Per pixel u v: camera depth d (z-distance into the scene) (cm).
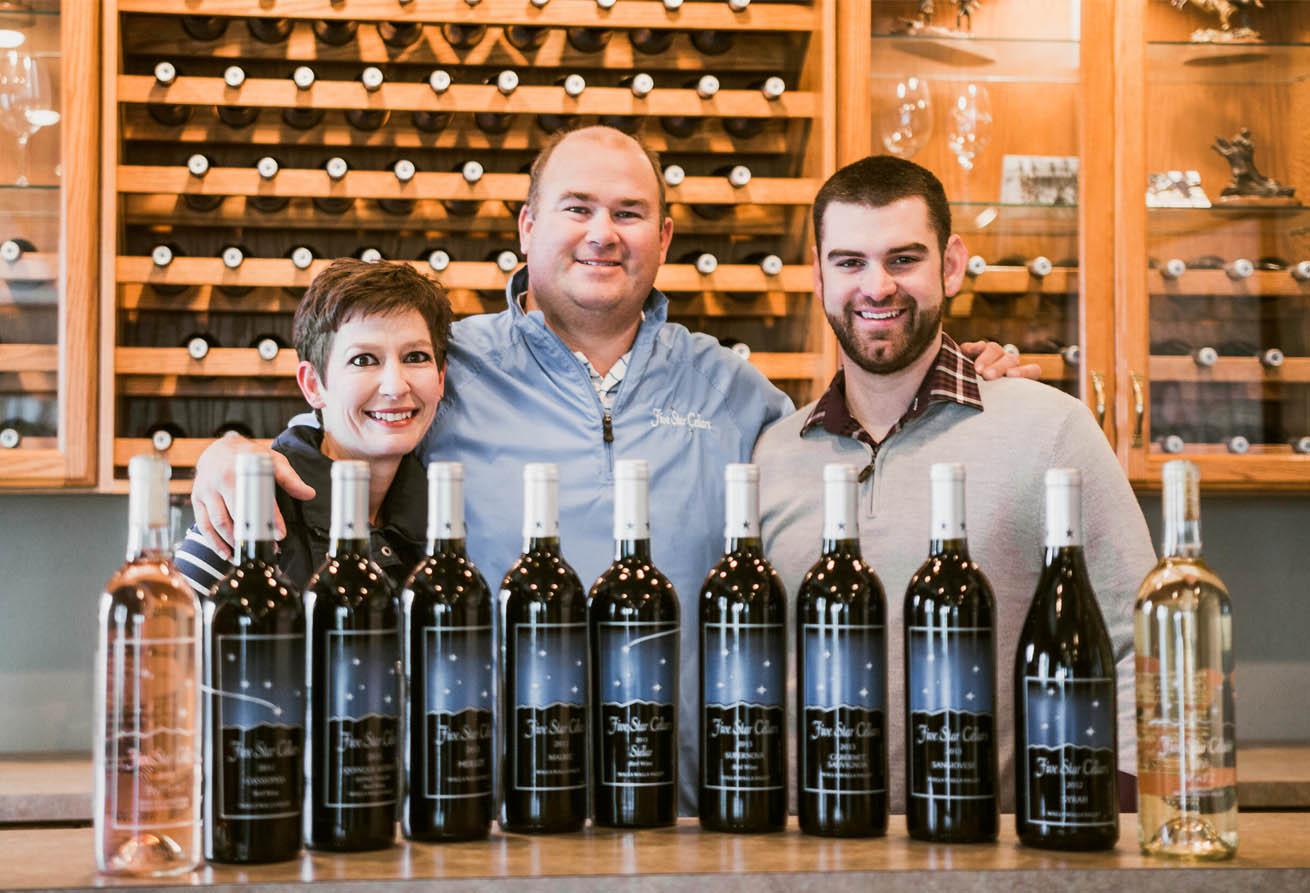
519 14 258
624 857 92
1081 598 97
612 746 103
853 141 260
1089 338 263
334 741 95
